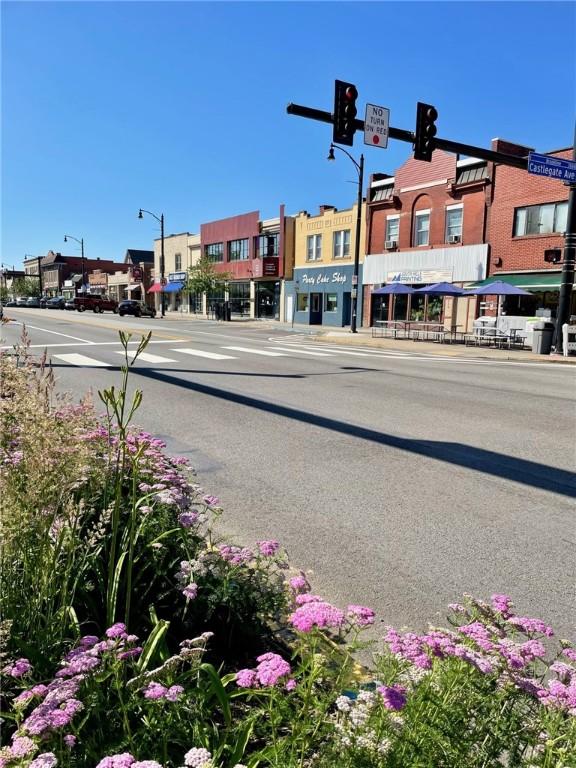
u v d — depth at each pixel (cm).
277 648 251
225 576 247
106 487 256
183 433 715
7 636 180
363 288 3400
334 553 388
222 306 4303
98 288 8425
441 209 2867
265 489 513
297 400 942
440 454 631
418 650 178
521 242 2505
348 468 579
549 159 1669
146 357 1572
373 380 1193
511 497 501
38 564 206
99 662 174
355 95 1338
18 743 136
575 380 1249
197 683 190
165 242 6100
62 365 1340
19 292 10738
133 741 163
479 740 162
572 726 167
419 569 367
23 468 208
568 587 348
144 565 250
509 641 190
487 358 1845
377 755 150
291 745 165
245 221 4616
